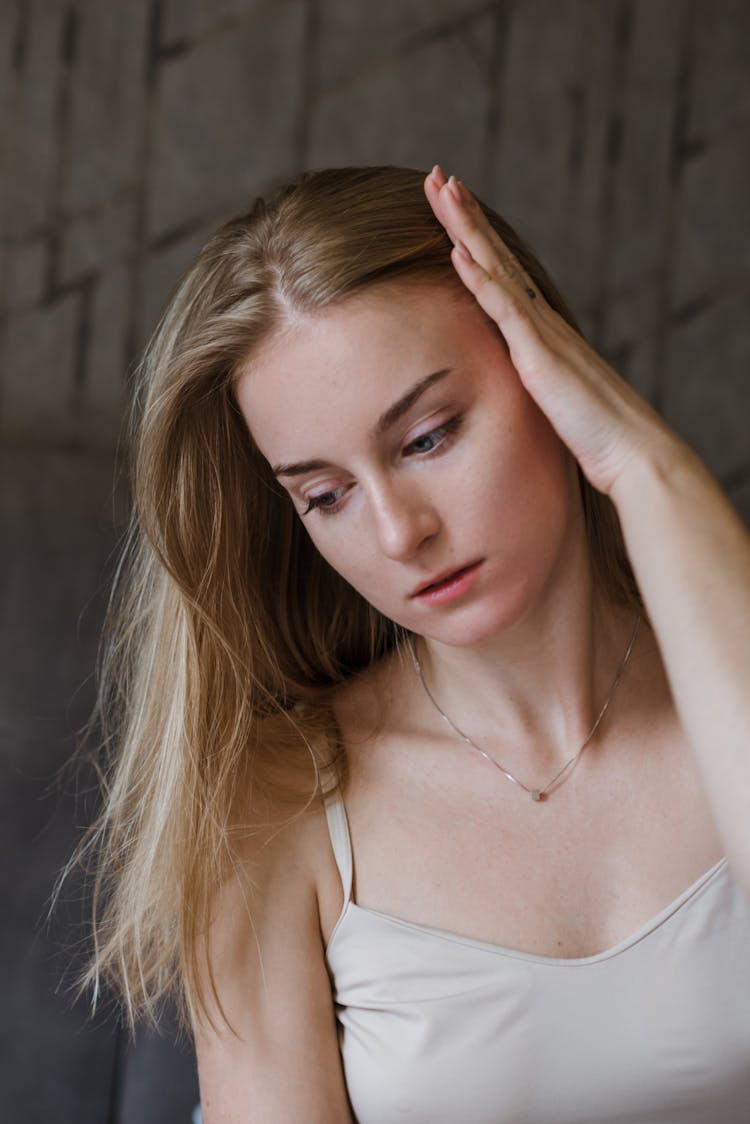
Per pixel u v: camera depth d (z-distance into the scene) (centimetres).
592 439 82
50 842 162
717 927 89
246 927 96
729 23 218
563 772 95
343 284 80
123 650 116
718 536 80
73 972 158
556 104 216
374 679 106
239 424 97
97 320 208
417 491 81
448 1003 90
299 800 98
